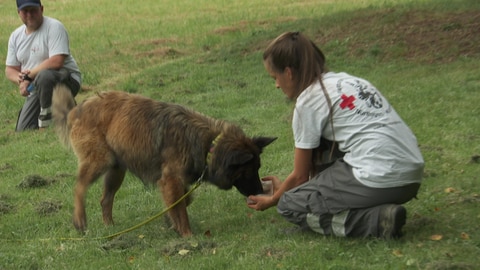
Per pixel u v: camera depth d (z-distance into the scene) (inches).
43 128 392.2
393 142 166.4
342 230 176.7
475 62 415.8
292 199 181.5
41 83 375.9
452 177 229.5
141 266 178.1
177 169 205.5
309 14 734.5
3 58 624.1
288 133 320.8
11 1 1028.5
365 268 158.6
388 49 474.9
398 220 167.3
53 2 1013.2
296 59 172.2
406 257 160.9
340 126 169.6
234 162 194.2
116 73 538.0
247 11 810.8
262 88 427.5
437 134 284.8
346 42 503.5
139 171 214.2
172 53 592.7
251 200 192.9
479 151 256.1
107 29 749.9
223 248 185.6
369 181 166.1
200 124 205.0
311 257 167.9
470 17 497.7
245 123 348.8
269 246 181.2
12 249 207.0
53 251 201.5
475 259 158.1
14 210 253.6
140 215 237.8
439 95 347.3
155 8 903.1
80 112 221.0
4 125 424.2
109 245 199.6
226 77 470.0
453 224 183.8
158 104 212.8
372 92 171.5
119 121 212.8
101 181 274.4
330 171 175.8
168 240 204.2
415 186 170.7
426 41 473.1
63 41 382.9
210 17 784.3
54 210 249.9
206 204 240.5
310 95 170.2
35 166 317.1
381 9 583.2
